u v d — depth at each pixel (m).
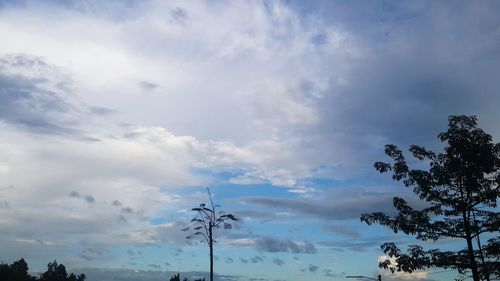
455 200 15.20
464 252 14.95
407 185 15.80
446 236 15.40
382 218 15.73
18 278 105.25
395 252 15.31
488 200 14.98
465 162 14.97
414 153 15.72
